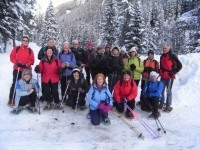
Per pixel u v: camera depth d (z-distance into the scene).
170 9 69.06
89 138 4.40
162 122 5.33
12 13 14.02
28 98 5.48
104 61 6.84
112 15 27.97
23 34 17.83
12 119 5.14
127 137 4.49
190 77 8.16
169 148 4.06
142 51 21.27
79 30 48.66
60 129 4.77
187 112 6.04
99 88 5.36
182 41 27.95
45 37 32.56
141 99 6.07
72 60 6.50
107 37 27.89
